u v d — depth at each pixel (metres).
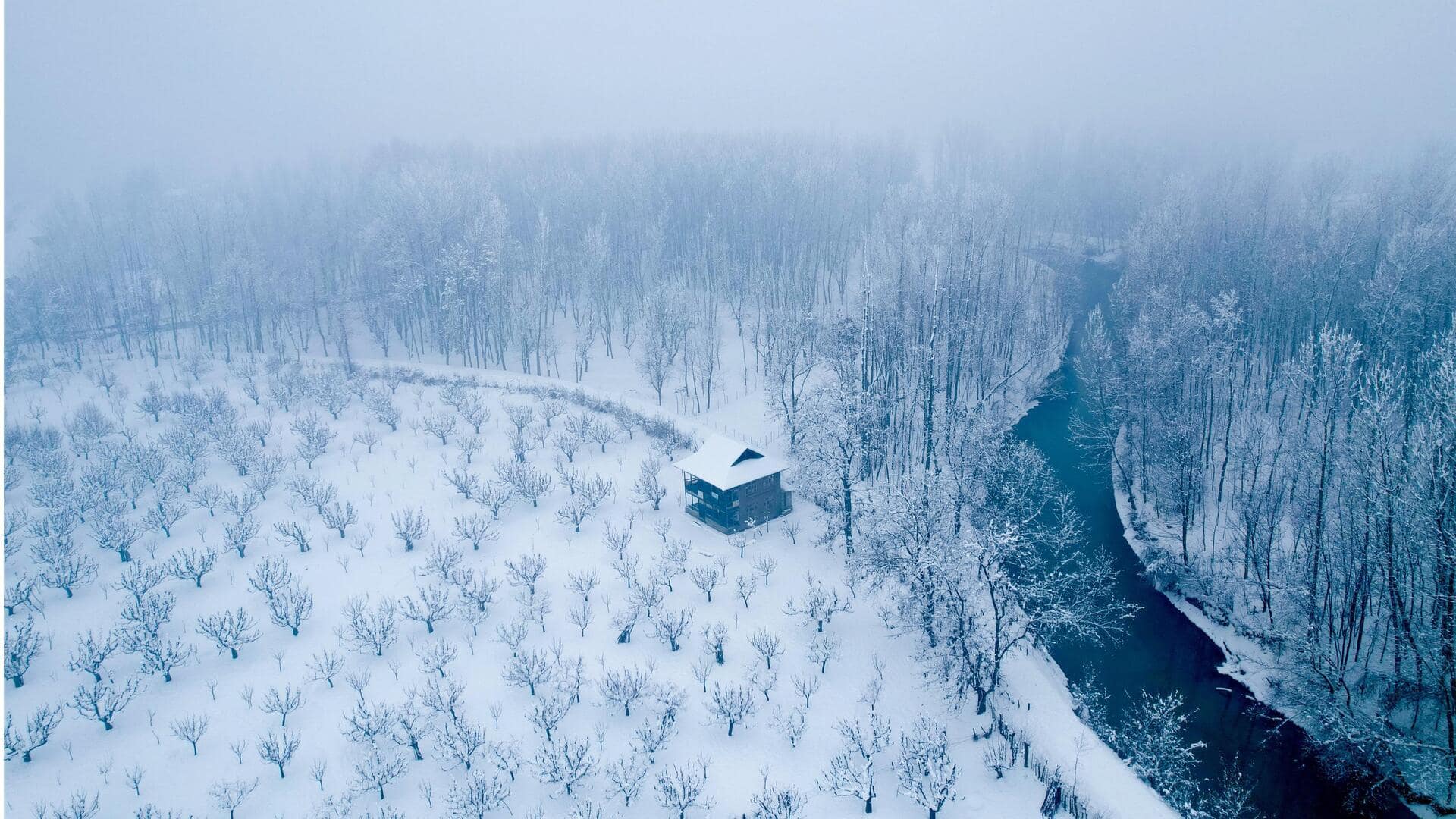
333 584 54.47
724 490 59.16
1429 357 51.19
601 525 61.75
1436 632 40.34
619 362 100.81
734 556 57.97
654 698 43.41
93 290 111.38
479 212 110.88
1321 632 48.00
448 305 99.88
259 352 107.50
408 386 93.81
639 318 110.44
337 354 107.31
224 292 105.56
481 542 58.97
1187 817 37.00
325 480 69.31
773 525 62.72
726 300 113.38
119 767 39.78
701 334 100.38
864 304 81.88
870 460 68.62
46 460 66.88
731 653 47.78
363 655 47.47
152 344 102.06
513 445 72.06
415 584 54.12
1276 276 79.44
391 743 40.75
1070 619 45.16
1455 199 83.44
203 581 54.84
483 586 51.19
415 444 76.69
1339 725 41.84
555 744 39.72
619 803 37.50
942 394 82.88
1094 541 63.44
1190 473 59.19
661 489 65.81
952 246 92.44
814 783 38.91
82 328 110.06
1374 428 42.94
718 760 40.31
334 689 45.03
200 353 101.19
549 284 113.19
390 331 114.56
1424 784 39.22
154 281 123.25
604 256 106.31
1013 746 40.88
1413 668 43.00
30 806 37.31
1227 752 42.94
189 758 40.41
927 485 54.22
